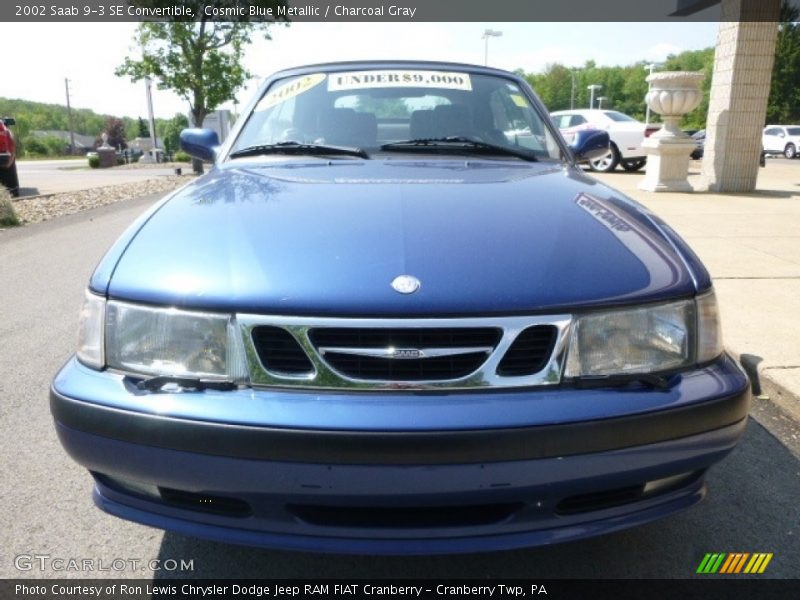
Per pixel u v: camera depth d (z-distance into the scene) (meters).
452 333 1.49
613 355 1.57
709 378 1.64
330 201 1.97
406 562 1.96
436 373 1.50
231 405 1.50
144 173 19.17
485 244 1.68
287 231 1.75
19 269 5.35
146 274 1.65
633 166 15.97
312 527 1.55
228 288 1.56
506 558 1.98
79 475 2.39
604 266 1.66
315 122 2.80
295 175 2.31
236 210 1.93
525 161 2.62
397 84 2.92
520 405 1.48
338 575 1.90
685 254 1.82
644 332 1.60
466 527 1.54
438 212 1.87
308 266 1.59
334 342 1.50
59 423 1.64
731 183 10.22
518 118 2.87
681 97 9.86
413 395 1.48
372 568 1.93
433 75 2.99
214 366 1.54
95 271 1.75
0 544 2.01
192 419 1.49
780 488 2.31
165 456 1.52
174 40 16.22
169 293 1.58
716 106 10.23
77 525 2.11
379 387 1.48
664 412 1.54
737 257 5.42
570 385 1.54
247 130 2.83
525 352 1.53
